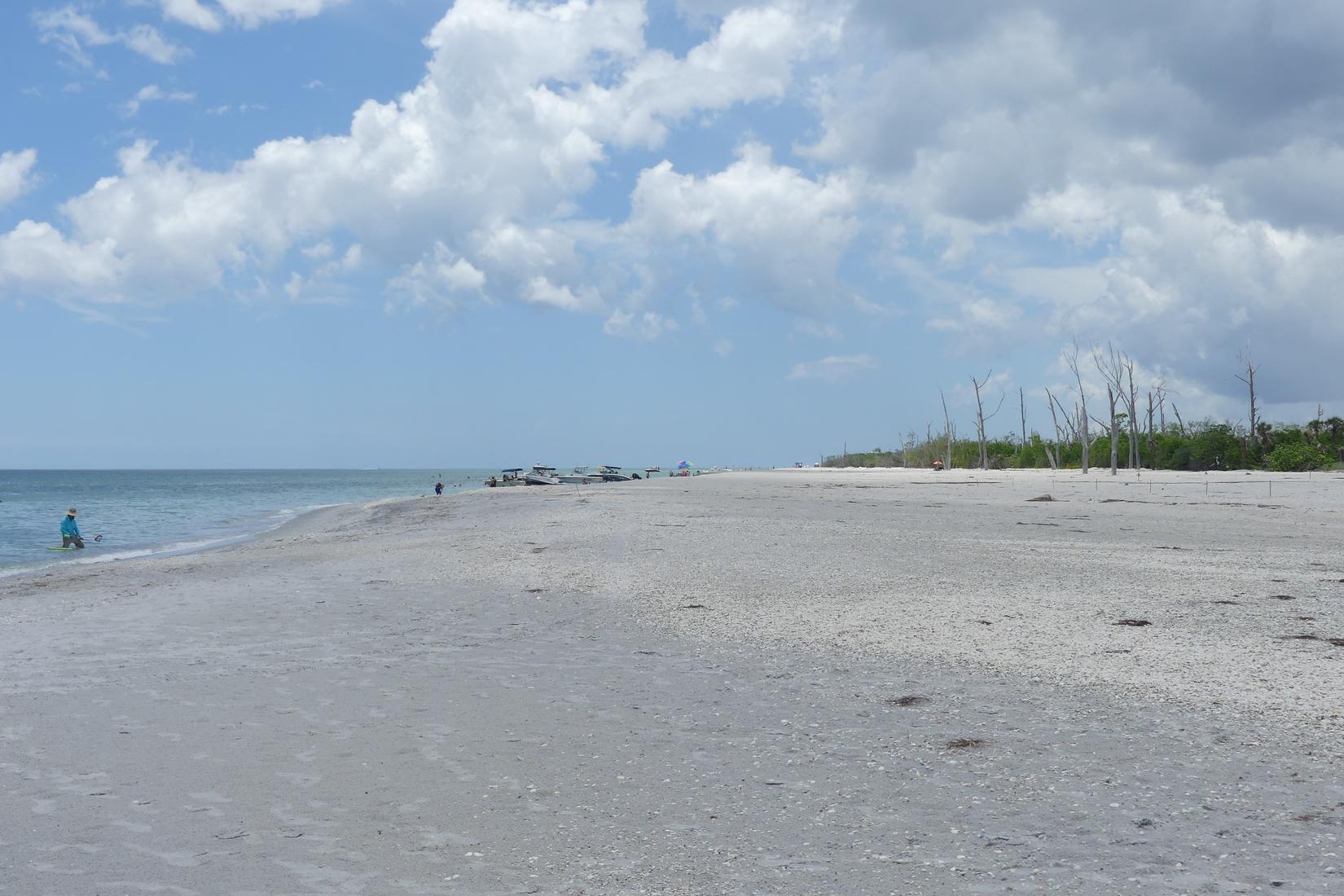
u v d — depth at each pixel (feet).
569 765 21.52
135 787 20.31
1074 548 66.80
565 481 336.08
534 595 49.39
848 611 42.22
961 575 52.95
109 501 266.98
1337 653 31.53
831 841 16.81
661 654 34.27
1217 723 23.95
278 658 34.30
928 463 435.94
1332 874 15.03
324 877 15.60
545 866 15.93
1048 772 20.36
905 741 22.90
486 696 28.17
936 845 16.53
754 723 24.81
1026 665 31.01
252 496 312.50
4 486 442.91
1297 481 189.16
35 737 24.29
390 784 20.34
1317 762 20.75
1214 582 49.26
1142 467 325.83
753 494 162.71
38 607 49.29
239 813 18.67
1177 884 14.76
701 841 16.89
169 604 48.67
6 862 16.37
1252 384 296.30
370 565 64.03
